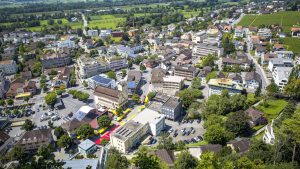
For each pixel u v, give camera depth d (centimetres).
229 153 15200
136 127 19062
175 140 19100
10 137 19238
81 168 14275
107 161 15450
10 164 15388
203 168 12144
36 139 18362
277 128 15875
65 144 18112
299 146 13662
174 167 14625
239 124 18125
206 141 18238
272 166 12319
